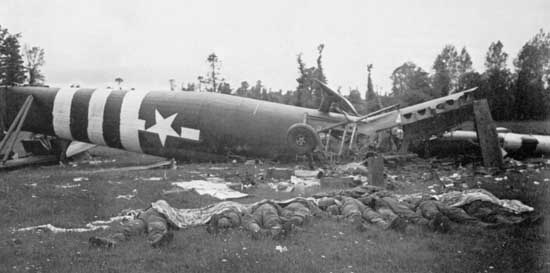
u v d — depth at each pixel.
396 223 8.98
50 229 9.75
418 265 7.19
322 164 19.88
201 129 23.22
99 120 25.33
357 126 19.94
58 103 25.95
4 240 8.76
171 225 9.43
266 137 22.11
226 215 9.40
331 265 7.20
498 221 9.37
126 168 22.56
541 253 7.59
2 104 26.30
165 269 7.09
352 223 9.50
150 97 24.92
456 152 20.00
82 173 19.89
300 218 9.45
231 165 21.86
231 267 7.11
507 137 19.92
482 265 7.18
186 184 15.99
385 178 15.23
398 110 19.39
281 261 7.32
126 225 9.02
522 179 14.86
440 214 9.12
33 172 21.25
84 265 7.30
